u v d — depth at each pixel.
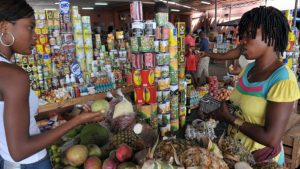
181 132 2.35
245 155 1.16
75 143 1.56
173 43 2.29
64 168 1.37
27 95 0.80
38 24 2.90
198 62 5.81
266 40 1.11
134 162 1.27
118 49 3.44
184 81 2.58
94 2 13.51
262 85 1.16
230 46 7.96
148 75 2.04
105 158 1.44
